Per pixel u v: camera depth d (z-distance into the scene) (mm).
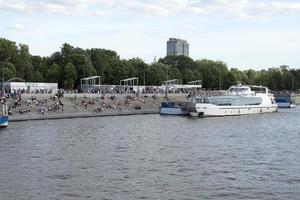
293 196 53156
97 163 70375
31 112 143500
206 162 72000
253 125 133500
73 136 100500
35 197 51750
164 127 124125
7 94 152125
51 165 68375
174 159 74312
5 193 53156
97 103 171875
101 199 51312
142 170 65750
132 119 148125
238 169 67000
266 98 193500
